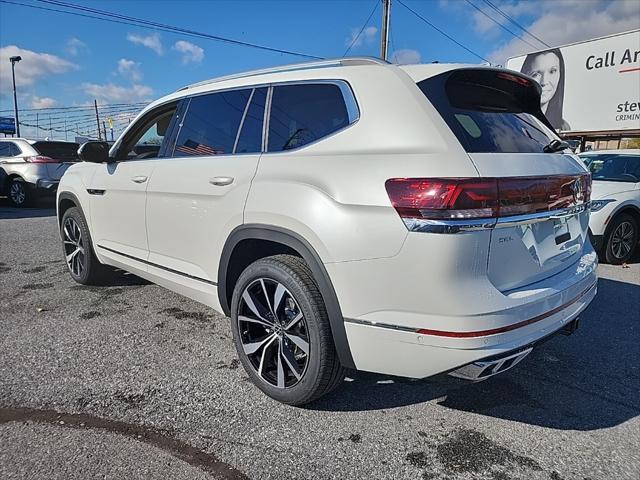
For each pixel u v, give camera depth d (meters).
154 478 2.02
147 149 3.76
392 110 2.20
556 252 2.46
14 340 3.35
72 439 2.27
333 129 2.38
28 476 2.01
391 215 2.03
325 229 2.21
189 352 3.21
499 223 2.01
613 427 2.45
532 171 2.18
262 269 2.54
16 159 11.10
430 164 1.99
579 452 2.25
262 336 2.72
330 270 2.22
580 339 3.55
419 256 1.97
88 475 2.03
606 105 16.47
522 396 2.74
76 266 4.61
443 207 1.92
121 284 4.72
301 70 2.67
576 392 2.79
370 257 2.09
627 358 3.24
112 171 3.85
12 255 5.98
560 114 17.92
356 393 2.75
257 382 2.67
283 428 2.40
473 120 2.25
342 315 2.23
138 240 3.62
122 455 2.16
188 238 3.09
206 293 3.04
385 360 2.16
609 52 16.22
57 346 3.26
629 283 5.05
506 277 2.13
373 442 2.30
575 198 2.50
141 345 3.30
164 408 2.54
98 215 4.07
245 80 2.95
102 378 2.84
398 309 2.06
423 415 2.54
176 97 3.46
